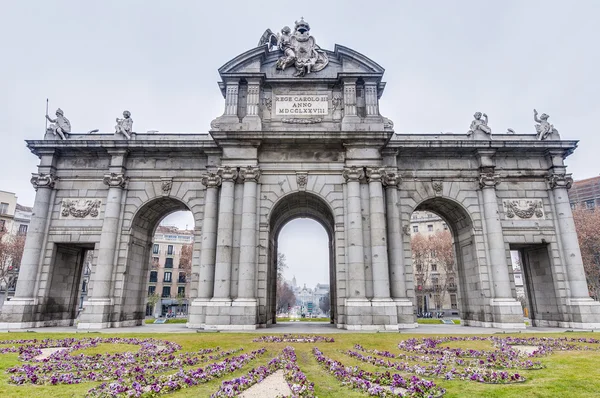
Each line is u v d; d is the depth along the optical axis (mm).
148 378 10750
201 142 29984
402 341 18344
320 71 31250
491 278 29109
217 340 19016
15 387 9656
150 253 34156
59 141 30234
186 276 98062
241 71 30422
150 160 31078
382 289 25922
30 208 85625
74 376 10867
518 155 31703
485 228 30078
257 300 26812
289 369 12016
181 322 43875
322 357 13992
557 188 30719
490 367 12438
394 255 28000
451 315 82000
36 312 28125
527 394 9133
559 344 17953
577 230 56625
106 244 28672
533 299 32500
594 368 12133
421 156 31391
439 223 98500
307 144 29188
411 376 11188
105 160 31328
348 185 28109
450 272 85688
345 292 26969
